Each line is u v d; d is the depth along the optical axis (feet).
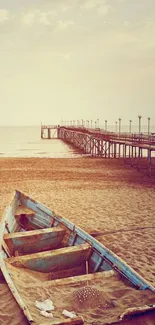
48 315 16.78
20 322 16.48
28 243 26.61
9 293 19.04
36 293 19.07
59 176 79.71
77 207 48.83
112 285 19.94
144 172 86.79
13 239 25.93
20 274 21.31
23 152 159.94
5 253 23.80
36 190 62.18
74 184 68.85
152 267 27.32
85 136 170.09
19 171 88.12
